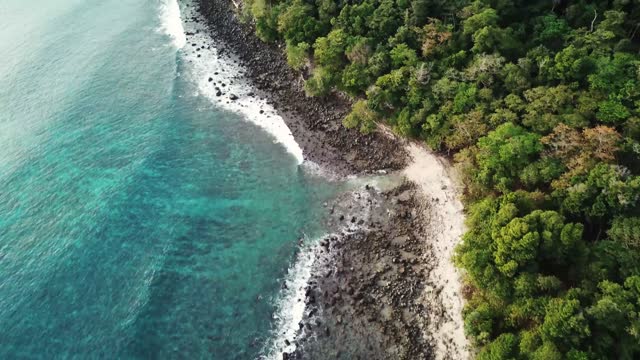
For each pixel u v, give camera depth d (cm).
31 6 11581
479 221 5769
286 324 5969
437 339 5544
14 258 6462
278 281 6412
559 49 7050
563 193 5647
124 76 9531
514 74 6700
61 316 5922
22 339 5734
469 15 7406
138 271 6406
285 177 7712
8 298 6056
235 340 5853
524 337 4788
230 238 6919
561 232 5116
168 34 10800
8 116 8462
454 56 7306
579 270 5231
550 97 6334
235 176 7769
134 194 7331
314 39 8800
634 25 6988
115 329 5803
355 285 6212
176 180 7662
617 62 6369
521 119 6544
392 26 7906
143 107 8881
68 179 7494
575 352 4509
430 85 7188
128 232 6862
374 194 7200
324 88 8250
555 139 6009
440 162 7162
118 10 11619
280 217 7169
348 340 5728
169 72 9719
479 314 5241
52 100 8825
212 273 6500
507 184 6031
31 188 7344
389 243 6562
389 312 5875
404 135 7412
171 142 8275
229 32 10662
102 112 8706
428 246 6397
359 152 7762
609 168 5462
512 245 5181
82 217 6962
